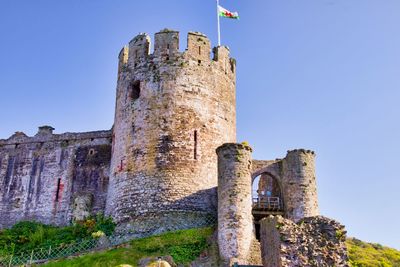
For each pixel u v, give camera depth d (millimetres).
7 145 42875
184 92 33750
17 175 41500
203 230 29203
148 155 32438
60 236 34562
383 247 44531
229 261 26656
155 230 30281
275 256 19266
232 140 35156
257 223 32844
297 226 18984
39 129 42938
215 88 34938
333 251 18625
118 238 30859
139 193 31781
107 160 40031
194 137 32906
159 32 35531
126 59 36781
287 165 33594
